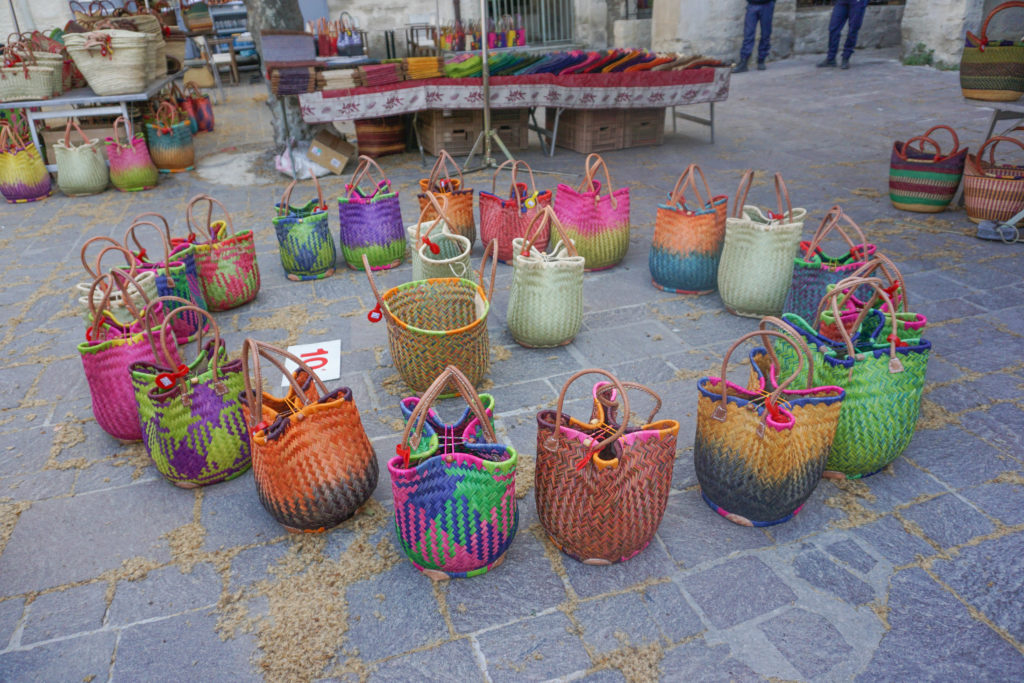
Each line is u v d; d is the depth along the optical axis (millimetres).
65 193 8477
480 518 2572
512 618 2561
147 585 2768
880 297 3186
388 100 8656
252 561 2865
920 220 6379
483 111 9312
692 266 5004
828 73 12688
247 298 5160
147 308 3094
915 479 3184
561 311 4273
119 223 7352
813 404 2676
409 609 2613
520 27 12672
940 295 4926
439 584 2719
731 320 4746
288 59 8727
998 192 5863
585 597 2639
